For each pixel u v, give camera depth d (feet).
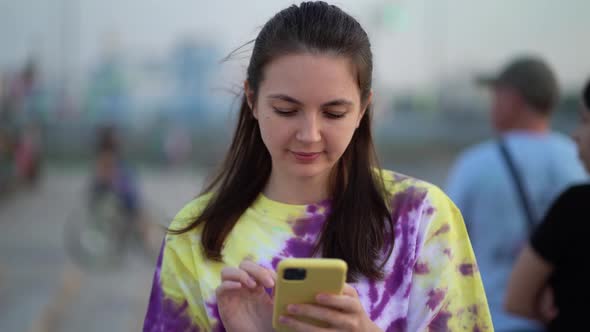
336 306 3.71
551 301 6.24
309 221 4.52
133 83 66.95
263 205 4.64
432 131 65.77
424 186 4.59
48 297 17.02
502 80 8.77
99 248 21.75
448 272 4.33
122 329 15.66
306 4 4.25
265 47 4.13
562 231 5.95
